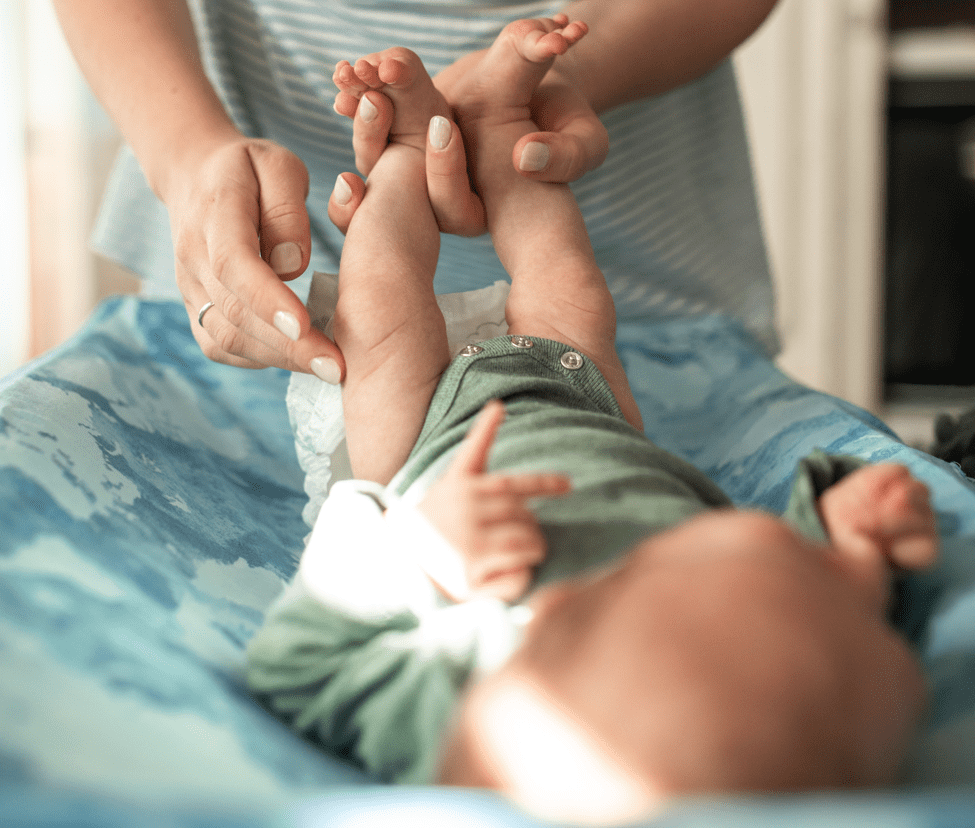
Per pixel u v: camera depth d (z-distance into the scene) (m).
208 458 0.98
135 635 0.55
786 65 2.56
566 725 0.38
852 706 0.38
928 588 0.60
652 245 1.48
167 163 0.98
